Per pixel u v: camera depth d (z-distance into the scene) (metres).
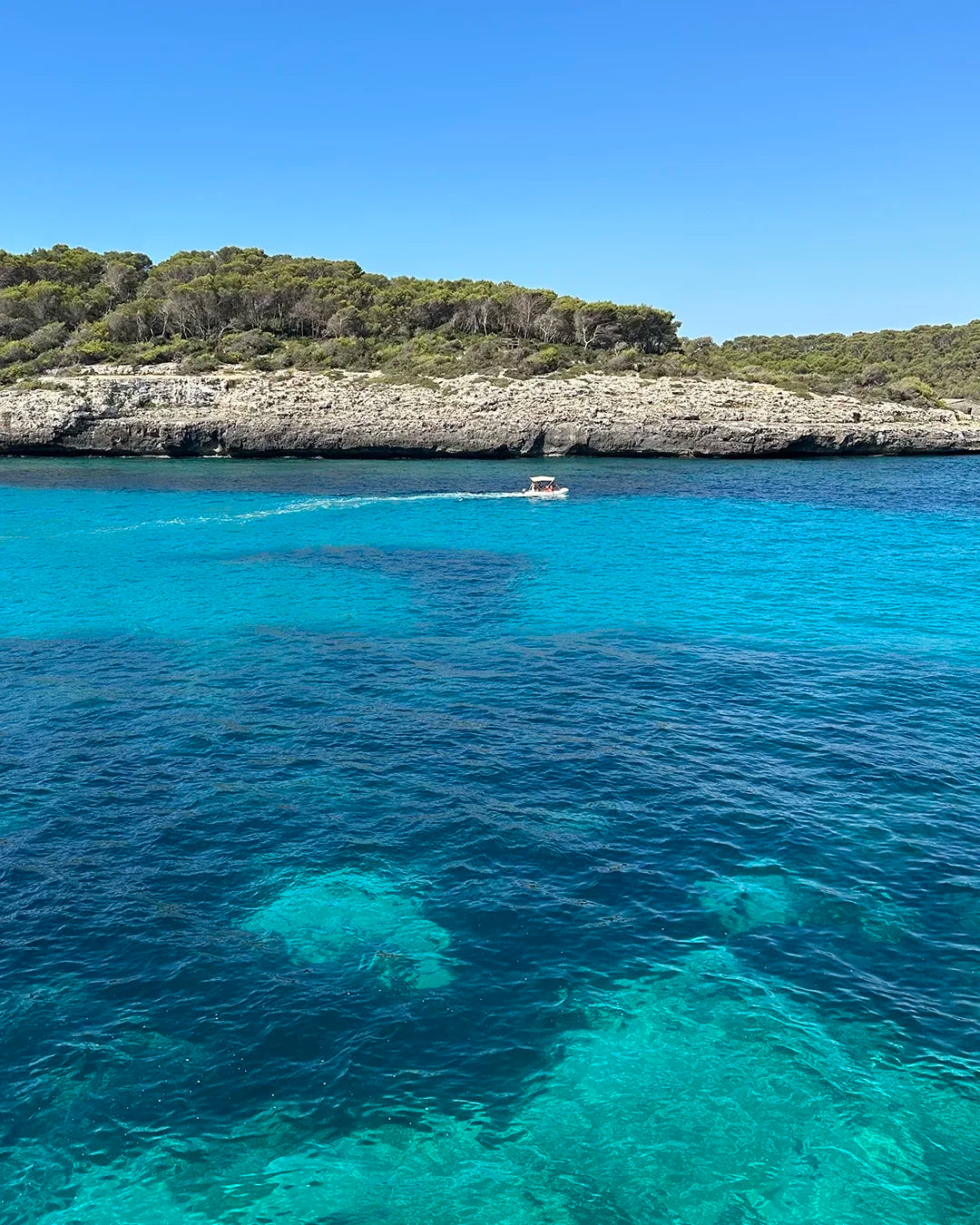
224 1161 11.19
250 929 15.52
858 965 14.57
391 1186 10.91
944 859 17.52
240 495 67.25
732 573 42.38
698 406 97.69
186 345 113.44
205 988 14.04
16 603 36.78
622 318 124.06
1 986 14.02
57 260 143.38
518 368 107.25
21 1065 12.48
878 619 34.41
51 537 50.47
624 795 20.19
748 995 13.91
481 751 22.56
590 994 13.95
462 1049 12.88
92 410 89.38
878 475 81.88
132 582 40.41
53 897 16.39
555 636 32.34
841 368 135.75
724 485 73.75
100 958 14.73
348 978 14.30
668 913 15.92
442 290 136.50
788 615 34.94
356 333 124.81
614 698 26.22
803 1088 12.26
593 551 47.47
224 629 33.31
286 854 17.88
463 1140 11.50
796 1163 11.21
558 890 16.62
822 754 22.27
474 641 31.88
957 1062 12.66
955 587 39.44
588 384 103.06
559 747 22.83
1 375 102.56
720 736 23.44
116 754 22.44
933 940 15.17
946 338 170.75
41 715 24.89
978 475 81.44
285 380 101.00
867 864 17.39
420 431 90.62
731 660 29.59
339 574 42.00
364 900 16.34
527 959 14.74
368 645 31.38
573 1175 11.05
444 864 17.48
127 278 134.50
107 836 18.55
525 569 43.22
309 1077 12.38
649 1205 10.67
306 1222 10.46
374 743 23.09
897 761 21.81
